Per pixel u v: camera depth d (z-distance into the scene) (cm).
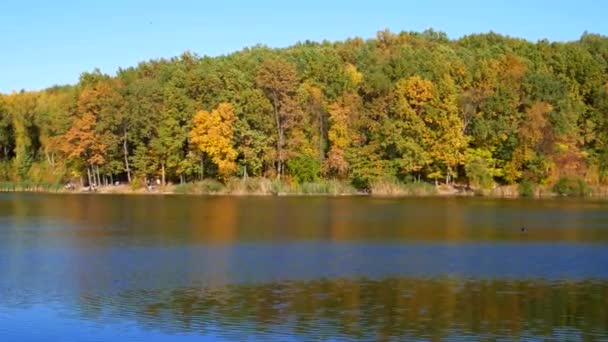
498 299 3444
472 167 11506
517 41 14850
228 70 12194
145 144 12406
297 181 11862
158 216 7538
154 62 13912
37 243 5334
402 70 12544
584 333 2908
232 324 3006
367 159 11750
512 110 11769
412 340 2808
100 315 3128
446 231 6128
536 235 5856
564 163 11681
